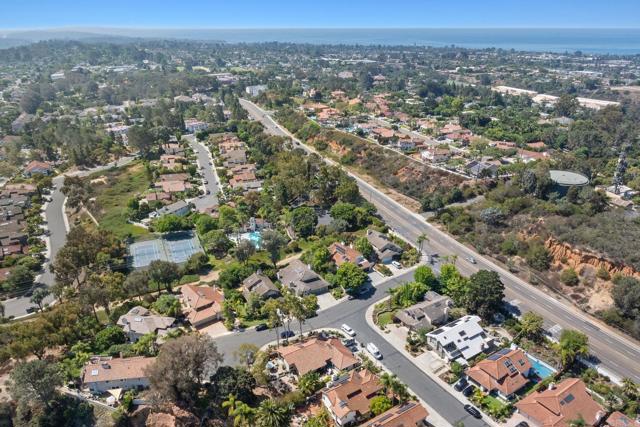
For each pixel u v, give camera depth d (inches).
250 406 3329.2
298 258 5639.8
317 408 3368.6
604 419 3218.5
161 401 3225.9
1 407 3289.9
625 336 4220.0
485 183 7401.6
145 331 4121.6
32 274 5369.1
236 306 4581.7
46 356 3924.7
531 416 3208.7
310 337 4128.9
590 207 5984.3
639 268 4534.9
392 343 4097.0
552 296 4849.9
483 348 3946.9
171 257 5743.1
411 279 5157.5
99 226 6619.1
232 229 6274.6
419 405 3196.4
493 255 5664.4
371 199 7628.0
